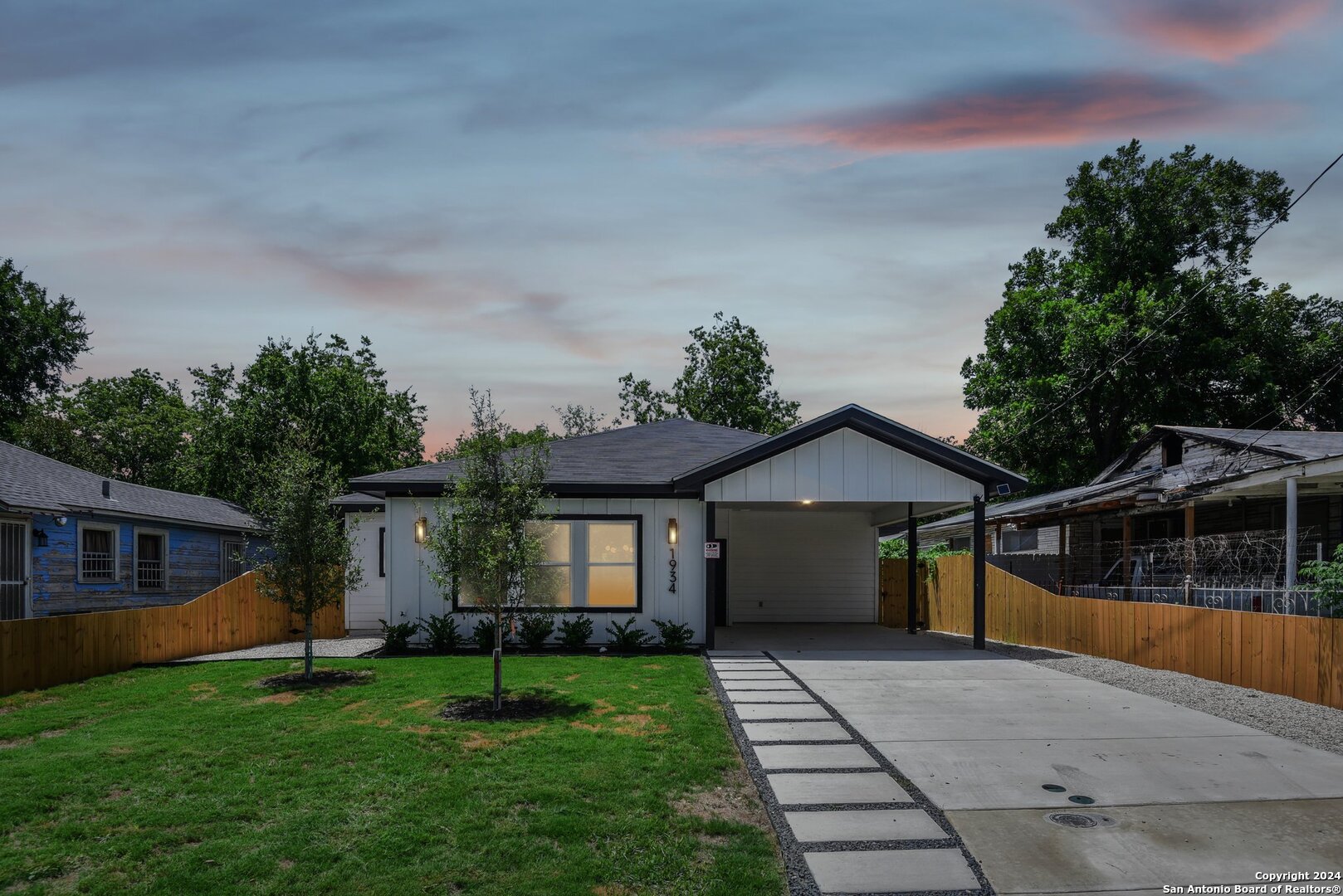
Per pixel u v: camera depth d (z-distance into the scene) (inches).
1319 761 285.6
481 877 194.4
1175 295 1114.7
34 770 270.2
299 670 469.1
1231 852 208.5
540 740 303.0
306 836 216.1
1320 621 367.9
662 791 253.0
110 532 711.1
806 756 292.0
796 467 578.9
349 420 1138.0
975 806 241.9
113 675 470.6
